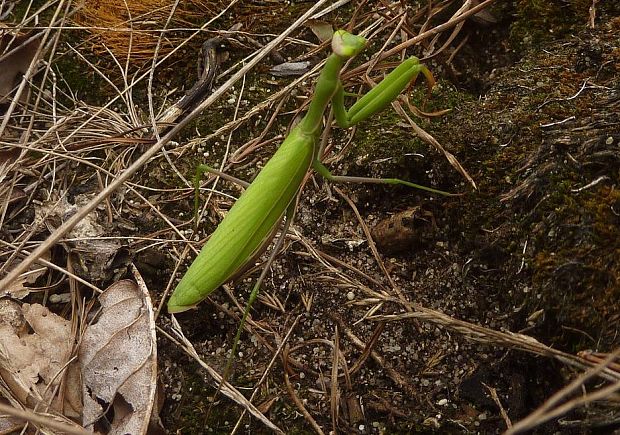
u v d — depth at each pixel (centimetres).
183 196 23
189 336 21
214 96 20
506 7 24
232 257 19
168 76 26
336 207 22
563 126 20
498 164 20
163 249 22
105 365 20
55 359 20
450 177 21
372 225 22
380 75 24
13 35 25
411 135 22
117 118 24
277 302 21
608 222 18
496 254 20
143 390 19
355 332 21
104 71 26
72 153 23
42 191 23
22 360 20
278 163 19
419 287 21
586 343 18
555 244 18
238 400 20
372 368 20
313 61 25
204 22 26
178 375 21
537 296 18
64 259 22
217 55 26
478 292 20
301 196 23
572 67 21
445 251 21
